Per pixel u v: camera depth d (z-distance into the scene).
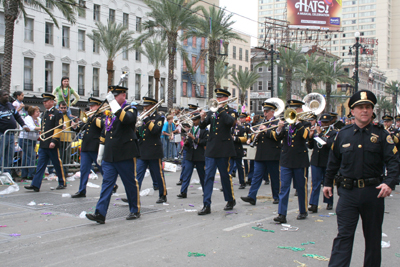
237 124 11.10
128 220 6.78
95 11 37.22
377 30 144.38
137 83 41.84
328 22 59.88
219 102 7.49
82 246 5.27
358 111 4.04
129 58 40.75
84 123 9.48
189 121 9.26
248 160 12.55
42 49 33.22
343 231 4.00
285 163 7.05
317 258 4.92
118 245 5.33
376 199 3.92
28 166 10.74
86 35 35.84
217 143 7.42
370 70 94.12
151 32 31.48
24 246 5.23
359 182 3.96
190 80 49.53
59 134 9.36
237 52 59.72
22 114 12.07
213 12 29.67
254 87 67.12
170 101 30.22
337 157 4.27
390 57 148.50
